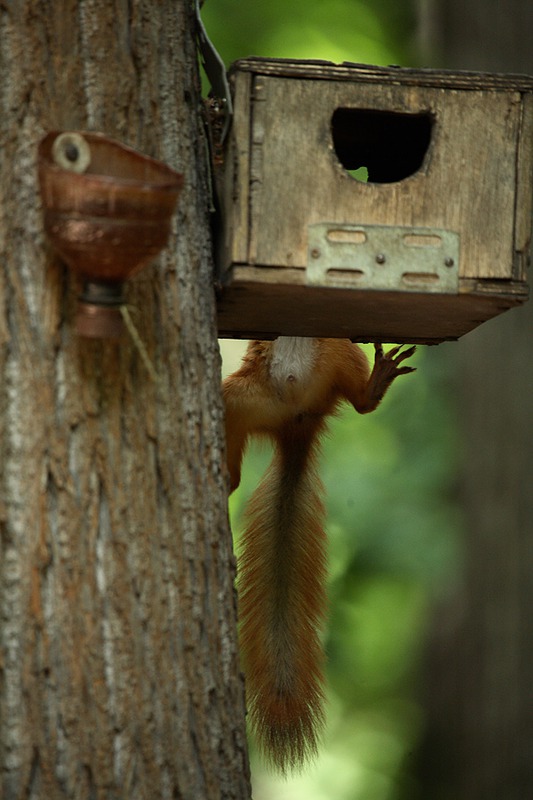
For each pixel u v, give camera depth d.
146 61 6.48
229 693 6.59
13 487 6.03
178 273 6.54
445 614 16.11
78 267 5.74
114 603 6.16
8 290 6.07
